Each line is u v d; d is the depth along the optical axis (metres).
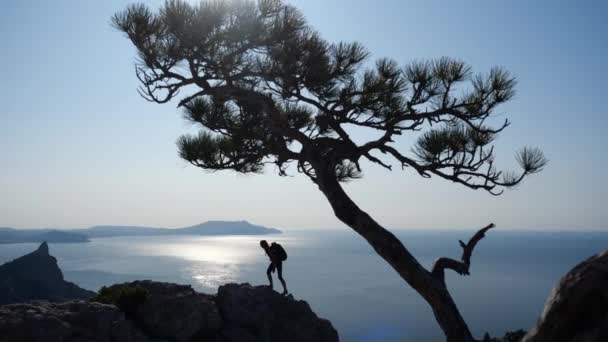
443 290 7.99
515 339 9.15
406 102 8.99
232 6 7.97
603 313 3.33
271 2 8.24
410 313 159.38
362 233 8.50
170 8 7.85
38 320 9.81
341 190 8.75
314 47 8.54
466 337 7.77
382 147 8.97
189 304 13.25
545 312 3.75
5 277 122.75
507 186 8.48
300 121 11.31
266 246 16.66
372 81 8.99
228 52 8.48
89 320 10.76
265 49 8.59
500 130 8.58
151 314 12.79
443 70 8.41
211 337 13.52
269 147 10.05
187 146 10.85
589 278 3.52
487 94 8.43
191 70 8.53
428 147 8.67
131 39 8.15
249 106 10.14
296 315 15.81
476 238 8.40
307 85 8.97
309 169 11.03
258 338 14.27
